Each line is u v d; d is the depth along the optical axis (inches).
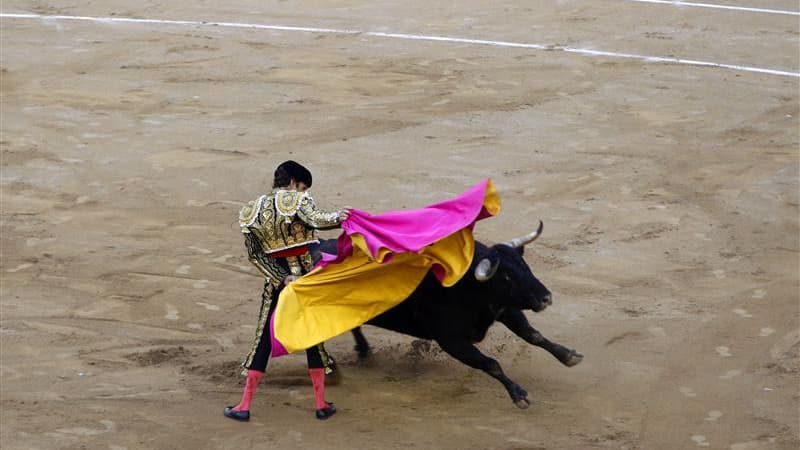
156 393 457.7
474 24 1232.2
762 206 690.8
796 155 791.1
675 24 1218.0
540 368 481.7
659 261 602.5
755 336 511.2
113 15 1278.3
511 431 426.9
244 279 579.2
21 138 825.5
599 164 770.8
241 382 468.1
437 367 484.1
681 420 436.8
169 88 965.8
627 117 884.0
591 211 679.1
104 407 445.7
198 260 603.2
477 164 770.8
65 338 509.7
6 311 538.3
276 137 831.1
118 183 730.8
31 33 1175.0
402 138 827.4
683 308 541.6
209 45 1125.1
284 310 418.0
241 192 714.8
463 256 418.0
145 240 633.0
